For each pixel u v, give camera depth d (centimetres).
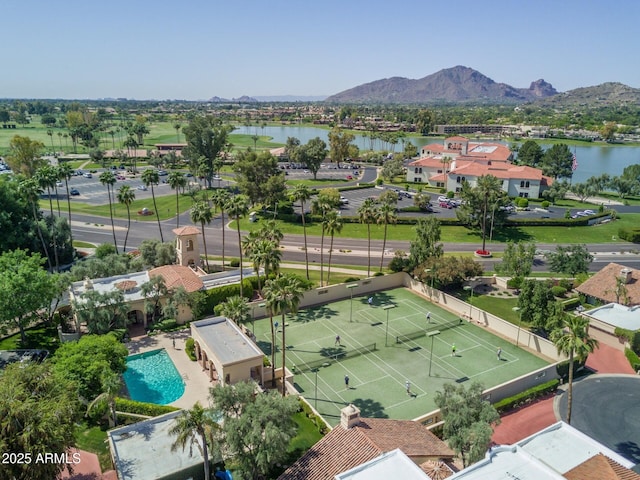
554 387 5344
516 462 3322
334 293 7862
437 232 8394
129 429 4106
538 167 19025
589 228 11606
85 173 18525
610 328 6322
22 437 3005
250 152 13250
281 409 3647
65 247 8988
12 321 5825
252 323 6981
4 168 17575
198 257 8300
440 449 3812
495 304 7588
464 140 19875
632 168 16000
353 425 3788
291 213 12600
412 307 7594
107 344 4806
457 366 5859
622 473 3238
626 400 5147
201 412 3422
